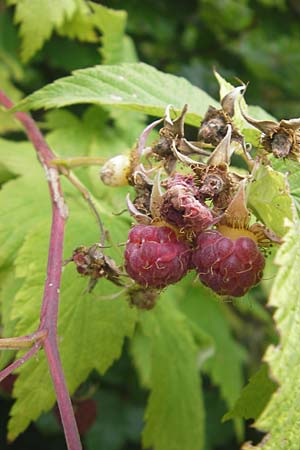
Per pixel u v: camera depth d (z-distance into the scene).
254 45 0.62
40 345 0.28
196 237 0.27
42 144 0.36
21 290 0.34
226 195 0.27
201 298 0.49
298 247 0.25
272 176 0.26
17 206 0.37
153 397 0.40
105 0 0.54
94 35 0.46
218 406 0.65
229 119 0.28
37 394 0.34
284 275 0.24
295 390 0.24
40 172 0.39
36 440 0.63
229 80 0.42
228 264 0.26
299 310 0.24
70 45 0.52
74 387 0.34
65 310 0.34
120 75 0.34
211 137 0.28
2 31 0.49
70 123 0.42
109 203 0.38
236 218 0.27
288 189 0.26
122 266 0.31
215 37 0.60
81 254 0.30
